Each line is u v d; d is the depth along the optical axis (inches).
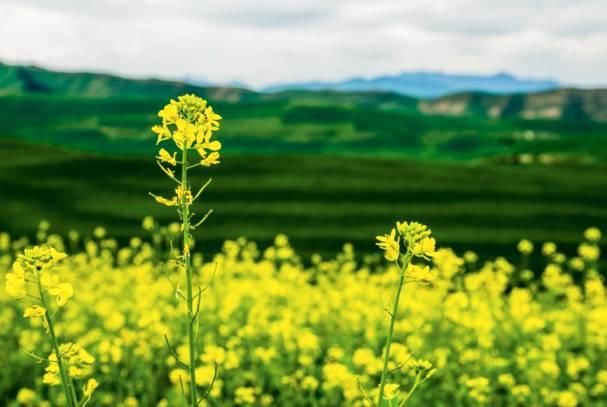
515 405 363.3
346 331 485.7
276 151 5275.6
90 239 1150.3
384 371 158.7
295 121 6397.6
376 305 533.0
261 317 464.8
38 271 151.5
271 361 416.2
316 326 517.0
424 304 517.7
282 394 366.3
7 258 776.9
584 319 549.3
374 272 959.6
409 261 157.1
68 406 153.5
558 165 2101.4
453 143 5930.1
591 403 373.7
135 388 382.9
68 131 5585.6
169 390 386.6
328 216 1310.3
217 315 501.0
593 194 1519.4
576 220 1279.5
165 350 414.3
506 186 1620.3
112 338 440.5
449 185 1621.6
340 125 6343.5
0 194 1440.7
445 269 552.1
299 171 1750.7
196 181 1611.7
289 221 1272.1
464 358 385.1
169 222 1263.5
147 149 5068.9
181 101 161.2
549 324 525.0
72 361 159.6
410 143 5895.7
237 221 1267.2
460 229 1215.6
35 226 1230.3
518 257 1031.0
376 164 1905.8
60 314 507.2
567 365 438.9
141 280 619.8
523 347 451.8
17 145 2071.9
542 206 1395.2
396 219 1296.8
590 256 647.1
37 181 1571.1
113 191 1514.5
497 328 489.7
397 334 460.8
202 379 331.9
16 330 489.7
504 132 7042.3
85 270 743.1
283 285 589.9
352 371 390.6
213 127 162.2
